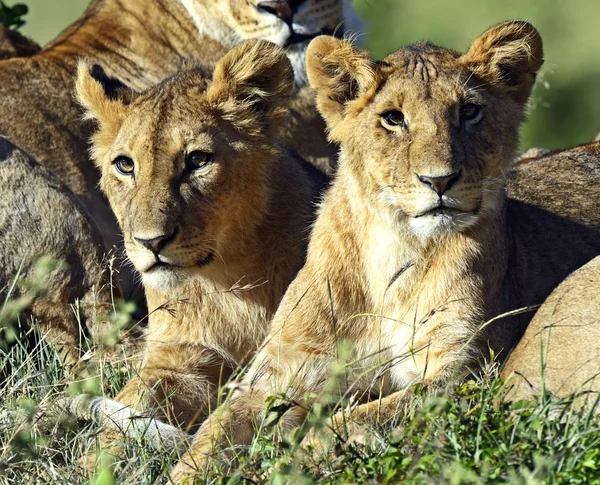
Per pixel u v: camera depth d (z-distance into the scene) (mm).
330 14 12430
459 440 6809
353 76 8977
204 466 7492
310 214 9969
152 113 9250
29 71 12477
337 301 8875
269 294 9680
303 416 8477
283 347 8820
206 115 9305
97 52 13047
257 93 9680
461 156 8281
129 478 7109
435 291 8727
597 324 7562
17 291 10320
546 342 7754
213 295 9531
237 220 9406
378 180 8594
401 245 8719
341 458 7000
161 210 8805
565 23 25078
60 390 8945
